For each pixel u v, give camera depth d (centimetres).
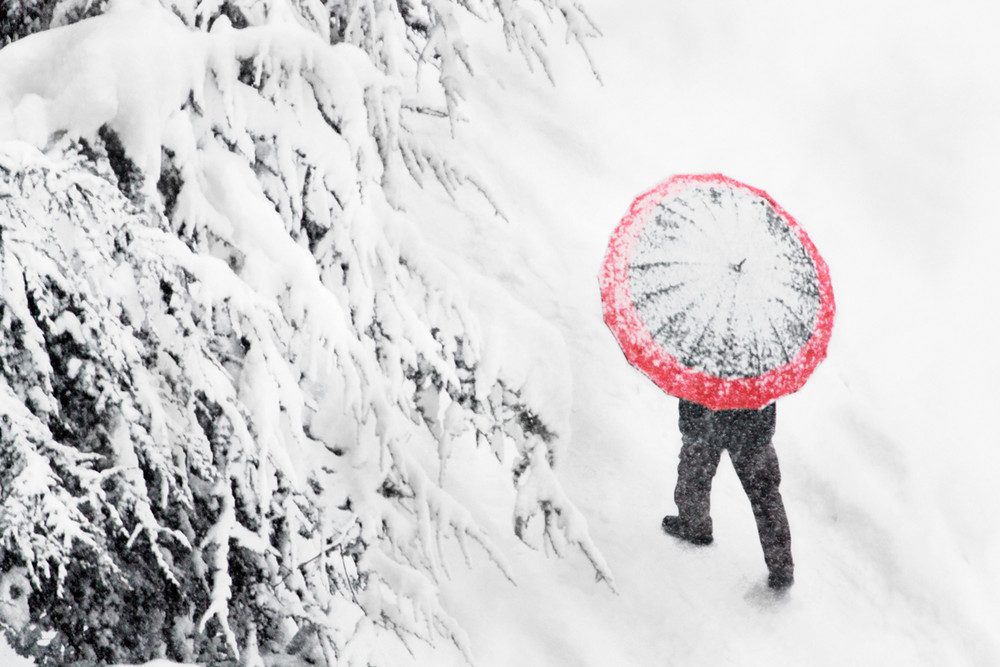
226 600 314
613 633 458
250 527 334
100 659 331
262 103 309
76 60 281
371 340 334
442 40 385
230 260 303
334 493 361
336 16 374
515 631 450
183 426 312
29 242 243
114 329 261
